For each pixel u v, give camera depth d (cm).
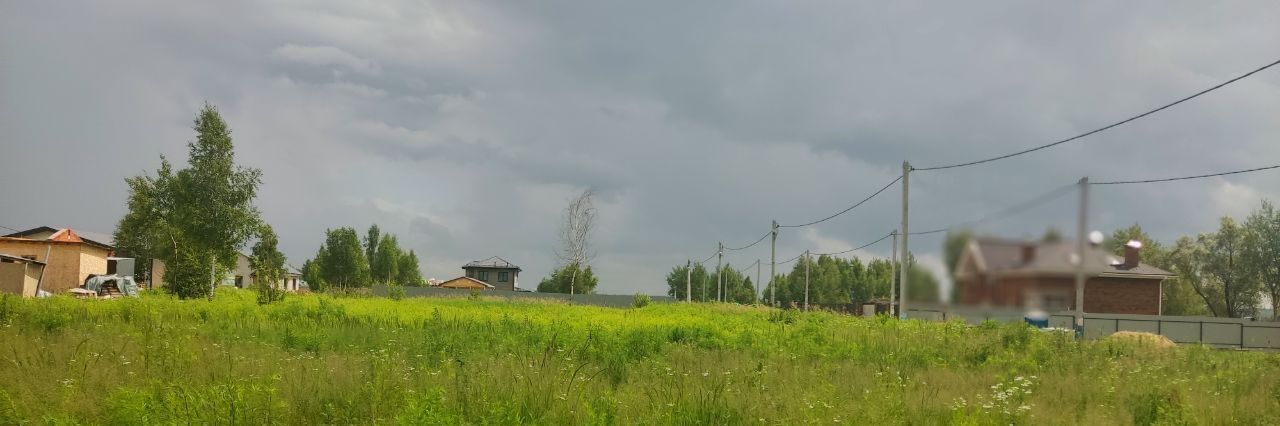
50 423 865
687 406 961
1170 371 1683
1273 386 1401
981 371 1627
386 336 1862
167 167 5472
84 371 1098
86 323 1967
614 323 2756
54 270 5138
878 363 1658
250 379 1062
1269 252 5803
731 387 1148
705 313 4031
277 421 898
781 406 998
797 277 8775
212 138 5062
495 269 11406
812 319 3234
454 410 888
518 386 1025
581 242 6831
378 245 9312
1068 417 1086
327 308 2569
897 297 4500
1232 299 6091
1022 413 1041
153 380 1025
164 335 1492
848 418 962
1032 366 1688
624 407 988
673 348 1748
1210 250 6088
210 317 2342
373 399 962
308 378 1112
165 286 4181
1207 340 3981
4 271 4297
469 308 3525
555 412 927
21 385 1012
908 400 1119
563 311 3716
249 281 8350
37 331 1717
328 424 919
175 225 4991
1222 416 1102
